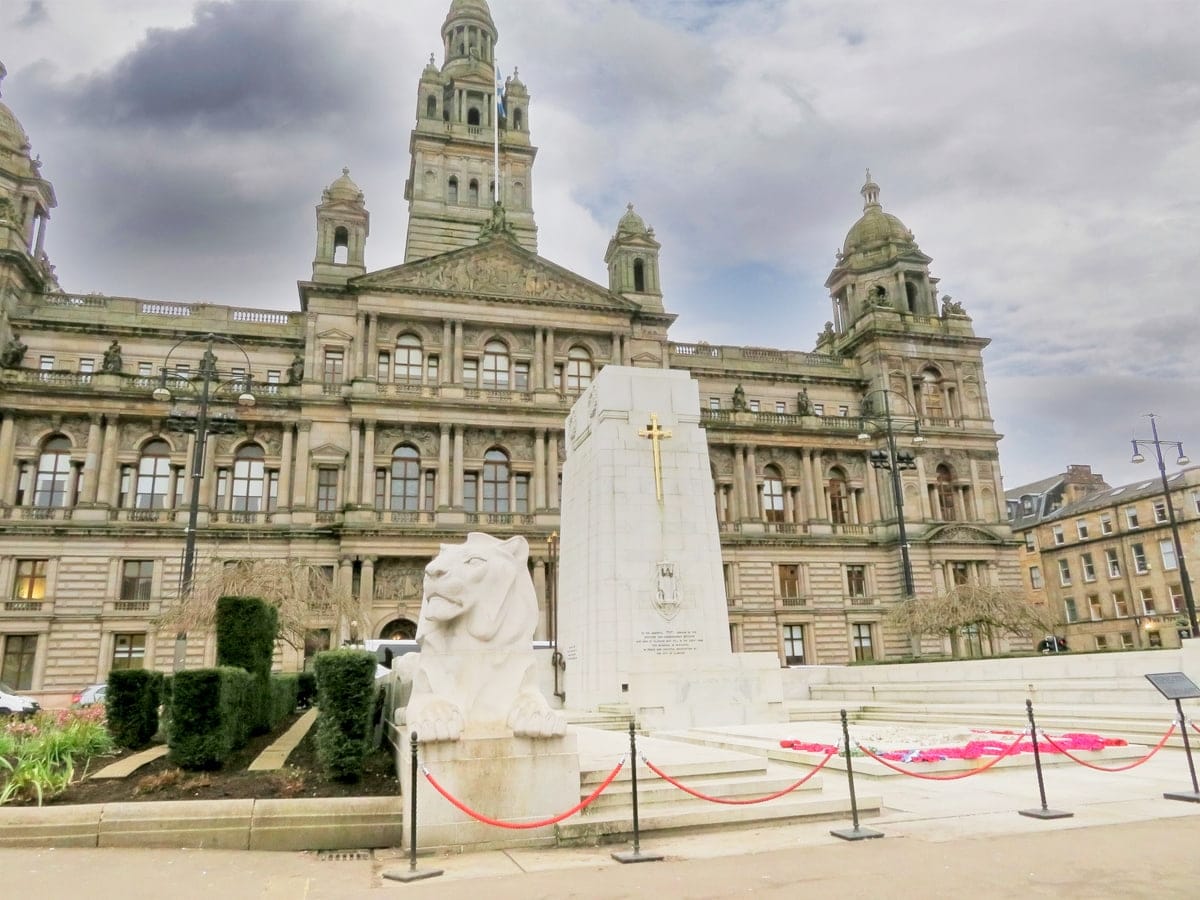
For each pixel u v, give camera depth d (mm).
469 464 62219
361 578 56781
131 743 16672
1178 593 77875
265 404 59938
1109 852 10359
